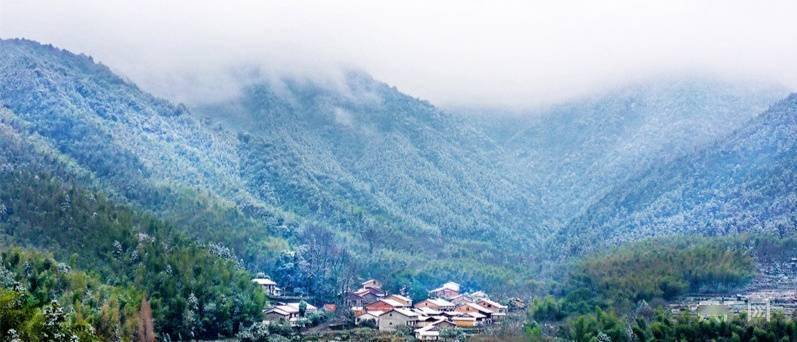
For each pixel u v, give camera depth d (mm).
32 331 130125
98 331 187500
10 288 161000
